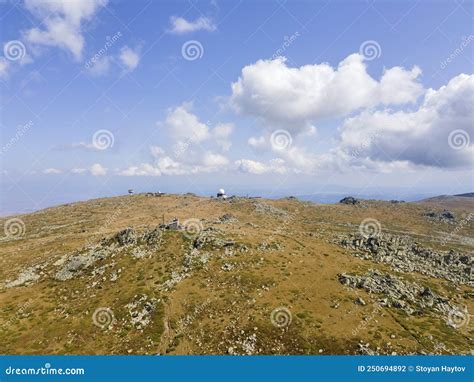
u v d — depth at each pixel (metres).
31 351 66.06
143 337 69.12
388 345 64.19
